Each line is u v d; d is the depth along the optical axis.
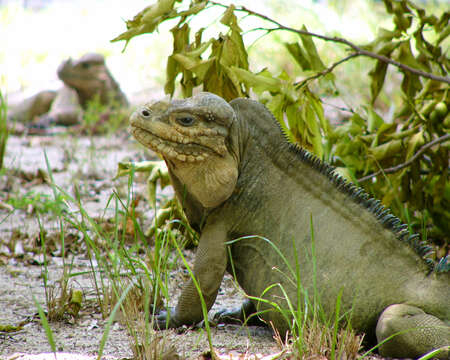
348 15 26.11
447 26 10.31
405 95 10.59
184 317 7.09
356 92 21.41
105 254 10.24
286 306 6.66
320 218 6.74
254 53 25.53
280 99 8.96
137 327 6.93
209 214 7.07
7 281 9.05
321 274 6.54
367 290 6.38
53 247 10.72
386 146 10.18
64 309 7.59
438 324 6.01
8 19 42.59
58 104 26.66
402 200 10.58
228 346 6.63
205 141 6.56
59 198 7.60
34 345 6.62
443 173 10.24
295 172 6.94
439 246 10.86
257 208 6.94
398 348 6.01
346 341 6.09
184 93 8.80
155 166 10.34
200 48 8.39
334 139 10.98
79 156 19.84
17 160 18.98
